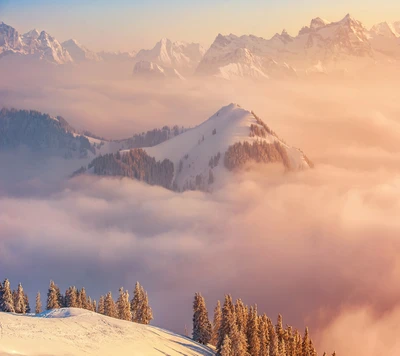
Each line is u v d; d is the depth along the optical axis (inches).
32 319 3452.3
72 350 3043.8
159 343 3718.0
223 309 4153.5
